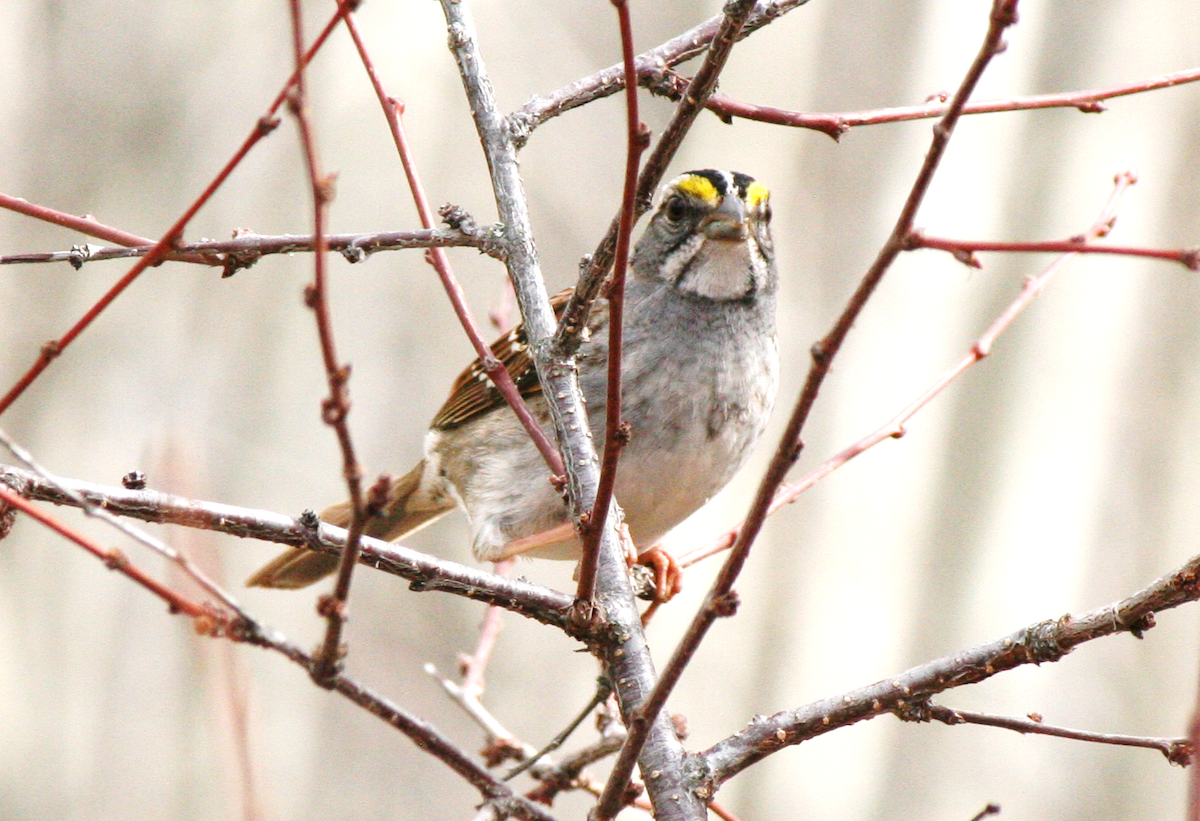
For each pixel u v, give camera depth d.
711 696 13.24
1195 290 13.05
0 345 13.72
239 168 14.03
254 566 14.21
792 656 13.12
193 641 4.06
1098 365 12.96
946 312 13.07
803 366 13.52
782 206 14.01
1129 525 13.11
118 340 13.88
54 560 13.94
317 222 3.23
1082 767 12.84
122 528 3.48
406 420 14.22
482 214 14.46
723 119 5.37
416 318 14.48
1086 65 13.06
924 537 13.05
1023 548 12.94
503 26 14.89
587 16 15.32
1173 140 12.98
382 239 4.92
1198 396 13.05
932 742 12.95
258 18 14.24
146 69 14.12
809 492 13.25
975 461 13.02
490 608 6.29
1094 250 3.27
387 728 13.98
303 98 3.23
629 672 4.65
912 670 4.38
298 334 14.12
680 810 4.37
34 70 14.03
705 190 6.85
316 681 3.70
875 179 13.76
